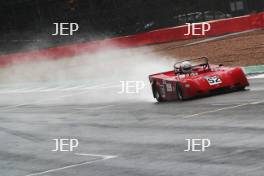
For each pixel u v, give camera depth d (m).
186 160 25.20
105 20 126.31
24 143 38.62
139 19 123.81
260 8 115.31
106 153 30.25
